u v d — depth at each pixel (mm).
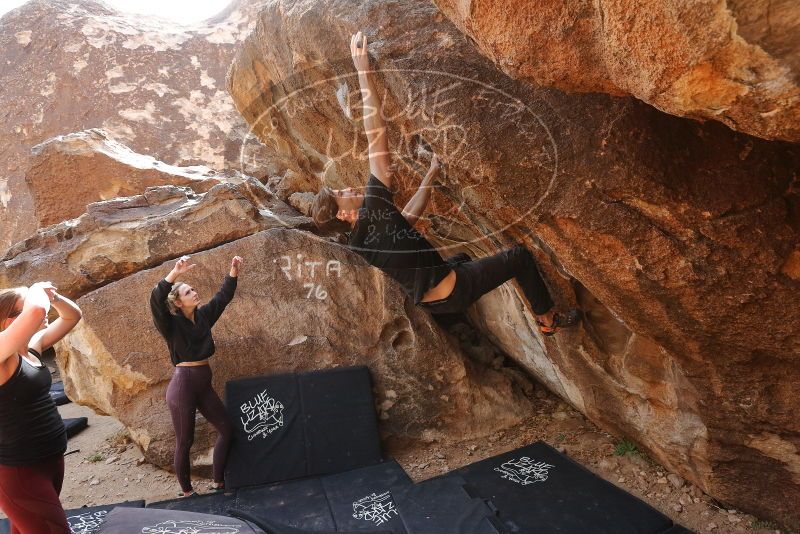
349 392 4219
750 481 3000
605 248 2354
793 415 2619
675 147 2084
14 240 9938
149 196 4750
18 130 10180
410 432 4352
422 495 3527
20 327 2287
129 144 10055
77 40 10328
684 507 3256
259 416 4035
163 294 3463
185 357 3629
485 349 5281
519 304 3908
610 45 1416
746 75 1192
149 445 4133
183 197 4789
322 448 4016
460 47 2430
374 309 4477
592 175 2211
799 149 1963
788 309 2186
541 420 4535
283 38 3406
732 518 3088
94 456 4453
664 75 1318
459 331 5492
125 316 4223
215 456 3801
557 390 4512
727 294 2242
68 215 6137
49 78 10273
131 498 3834
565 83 1709
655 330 2645
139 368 4195
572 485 3514
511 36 1637
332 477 3875
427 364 4441
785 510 2918
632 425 3646
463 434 4395
